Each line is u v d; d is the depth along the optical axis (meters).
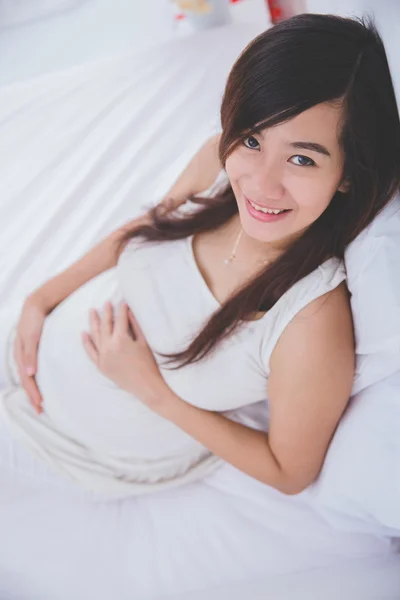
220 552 0.94
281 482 0.90
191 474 1.01
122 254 1.01
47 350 1.06
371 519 0.90
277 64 0.66
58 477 1.01
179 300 0.94
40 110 1.55
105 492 1.00
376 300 0.73
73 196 1.39
